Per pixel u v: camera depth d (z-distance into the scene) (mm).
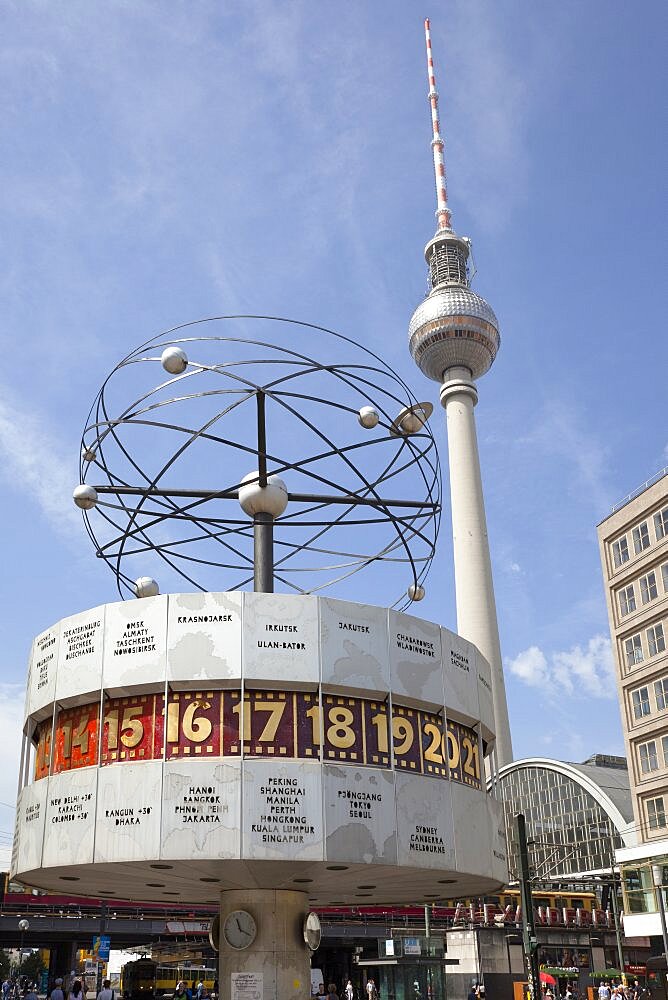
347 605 23000
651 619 76312
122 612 22594
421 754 22922
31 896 66875
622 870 74938
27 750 24266
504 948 62969
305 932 24578
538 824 101438
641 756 76062
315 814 20641
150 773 20750
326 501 27406
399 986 45469
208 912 70375
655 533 77375
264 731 21266
